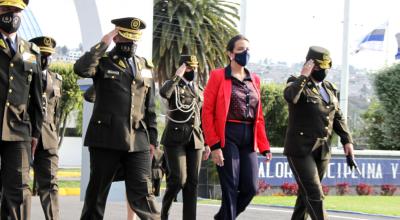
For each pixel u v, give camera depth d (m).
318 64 7.34
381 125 25.03
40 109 6.53
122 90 6.75
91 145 6.75
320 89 7.54
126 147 6.68
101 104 6.76
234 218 7.00
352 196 16.14
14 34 6.33
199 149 8.71
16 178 6.29
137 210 6.78
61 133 32.16
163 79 31.38
